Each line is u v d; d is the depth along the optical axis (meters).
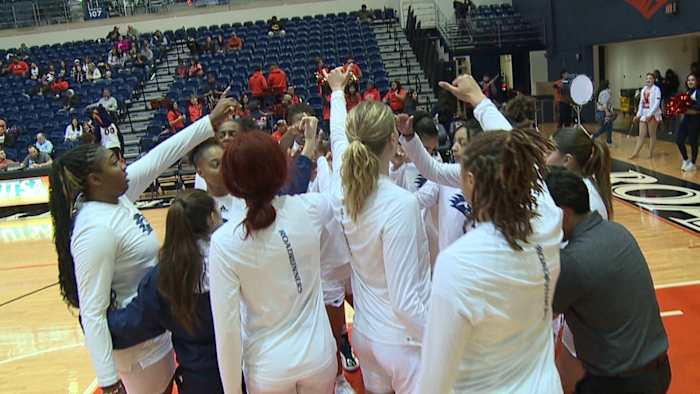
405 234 1.87
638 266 1.79
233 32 17.03
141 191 2.46
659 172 8.95
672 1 11.23
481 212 1.40
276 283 1.86
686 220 6.36
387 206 1.89
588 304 1.75
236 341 1.82
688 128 8.83
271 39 16.30
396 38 16.45
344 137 2.32
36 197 10.42
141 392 2.17
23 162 11.34
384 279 1.97
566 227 1.83
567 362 2.29
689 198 7.30
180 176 10.75
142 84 15.38
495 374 1.40
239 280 1.83
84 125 11.95
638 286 1.77
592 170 2.38
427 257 1.98
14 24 18.23
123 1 18.12
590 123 15.48
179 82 14.76
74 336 4.68
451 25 16.38
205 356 2.04
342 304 2.99
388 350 1.96
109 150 2.12
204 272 1.97
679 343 3.51
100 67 15.90
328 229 2.21
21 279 6.44
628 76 15.98
